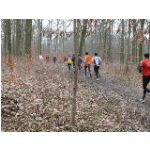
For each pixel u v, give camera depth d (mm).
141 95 17812
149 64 16031
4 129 9719
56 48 50219
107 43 40625
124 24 26578
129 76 25172
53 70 24844
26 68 20500
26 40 26906
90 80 22484
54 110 11945
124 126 11430
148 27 20844
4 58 21953
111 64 32781
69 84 18125
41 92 14445
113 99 15750
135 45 34250
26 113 11109
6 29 26703
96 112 12734
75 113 11484
